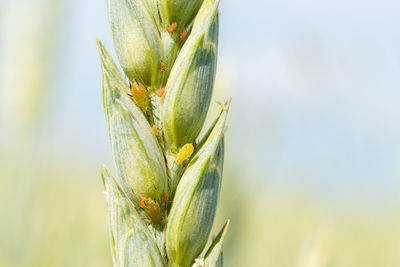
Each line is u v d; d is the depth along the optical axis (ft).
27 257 0.44
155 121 0.29
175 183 0.29
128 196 0.29
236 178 0.46
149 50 0.29
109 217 0.29
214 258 0.28
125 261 0.28
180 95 0.29
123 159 0.29
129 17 0.29
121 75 0.30
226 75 0.47
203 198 0.28
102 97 0.29
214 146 0.28
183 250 0.29
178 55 0.29
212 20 0.29
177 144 0.29
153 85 0.30
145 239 0.28
